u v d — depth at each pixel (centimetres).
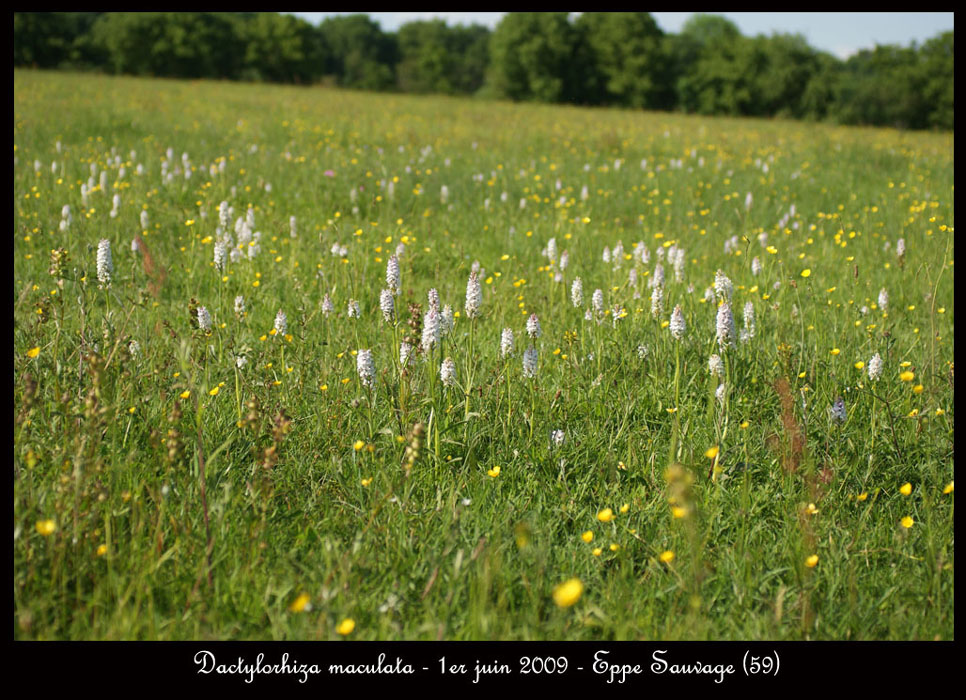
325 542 290
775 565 305
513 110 3177
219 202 930
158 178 1052
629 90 7012
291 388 415
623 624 268
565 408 406
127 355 392
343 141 1634
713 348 461
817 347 477
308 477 344
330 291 605
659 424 416
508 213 961
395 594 270
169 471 304
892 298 632
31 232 744
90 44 7531
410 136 1661
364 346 486
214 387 414
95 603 257
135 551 278
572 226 895
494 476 353
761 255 705
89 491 293
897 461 375
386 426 378
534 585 279
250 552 281
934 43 6016
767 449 380
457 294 625
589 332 502
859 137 2239
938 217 952
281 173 1112
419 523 314
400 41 11675
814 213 1041
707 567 289
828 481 345
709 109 6694
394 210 958
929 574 294
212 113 2038
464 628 260
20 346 441
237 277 655
